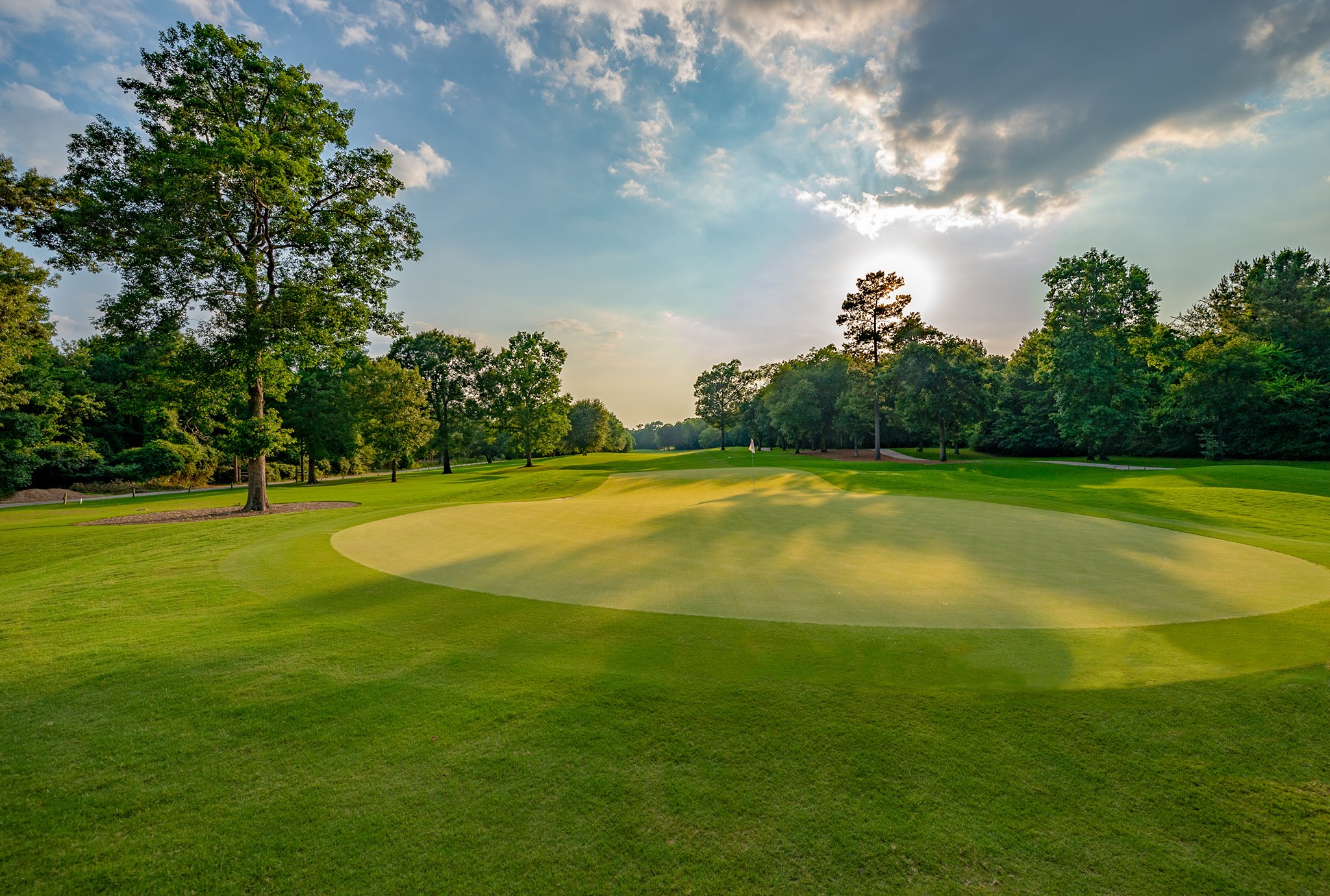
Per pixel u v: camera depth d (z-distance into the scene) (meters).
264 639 6.04
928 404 46.72
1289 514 16.12
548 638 5.95
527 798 3.37
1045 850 2.92
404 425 41.44
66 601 7.63
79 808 3.37
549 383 56.41
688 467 43.03
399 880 2.79
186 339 20.12
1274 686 4.57
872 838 3.01
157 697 4.71
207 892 2.75
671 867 2.85
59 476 44.56
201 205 17.61
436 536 12.53
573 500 20.16
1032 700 4.40
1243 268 47.38
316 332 20.77
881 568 8.88
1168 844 2.94
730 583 8.05
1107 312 38.84
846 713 4.25
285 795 3.45
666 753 3.79
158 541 12.94
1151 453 48.19
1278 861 2.83
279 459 60.38
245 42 19.88
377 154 22.67
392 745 3.94
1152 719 4.10
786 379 65.44
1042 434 54.84
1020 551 10.11
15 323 23.47
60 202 20.12
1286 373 39.50
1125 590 7.55
